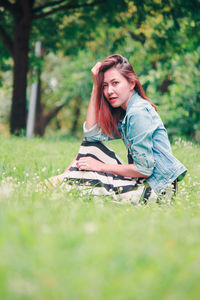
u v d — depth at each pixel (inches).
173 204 114.7
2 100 1023.6
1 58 591.5
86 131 134.0
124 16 486.0
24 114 508.7
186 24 465.4
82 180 128.3
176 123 546.9
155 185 126.5
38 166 180.4
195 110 545.0
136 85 134.1
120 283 44.8
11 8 484.4
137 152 124.4
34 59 589.3
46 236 56.1
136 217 83.6
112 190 125.7
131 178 133.2
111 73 131.0
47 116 989.2
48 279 44.7
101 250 52.6
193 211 98.7
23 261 46.9
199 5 434.0
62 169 174.1
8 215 67.0
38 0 596.1
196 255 53.9
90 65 774.5
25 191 111.6
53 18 543.8
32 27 553.0
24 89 502.9
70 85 871.1
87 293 42.8
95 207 94.6
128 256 51.5
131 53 609.6
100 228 64.2
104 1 470.6
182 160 199.5
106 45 677.9
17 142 298.5
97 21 516.4
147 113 127.0
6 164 181.9
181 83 557.9
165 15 445.4
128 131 127.7
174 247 58.9
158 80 641.0
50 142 315.0
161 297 43.3
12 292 40.4
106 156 136.4
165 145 129.0
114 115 137.1
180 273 48.7
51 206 88.0
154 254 52.4
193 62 581.3
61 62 940.0
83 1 492.7
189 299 43.1
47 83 979.9
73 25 545.6
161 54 518.6
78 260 49.4
